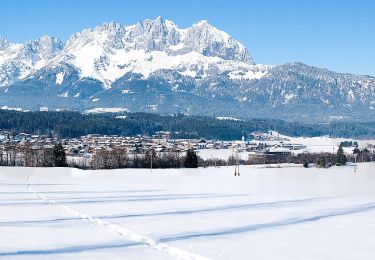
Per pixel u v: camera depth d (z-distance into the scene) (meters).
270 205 39.00
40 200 42.81
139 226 25.77
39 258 17.55
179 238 22.08
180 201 42.62
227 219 29.36
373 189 74.31
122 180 98.12
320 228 26.14
